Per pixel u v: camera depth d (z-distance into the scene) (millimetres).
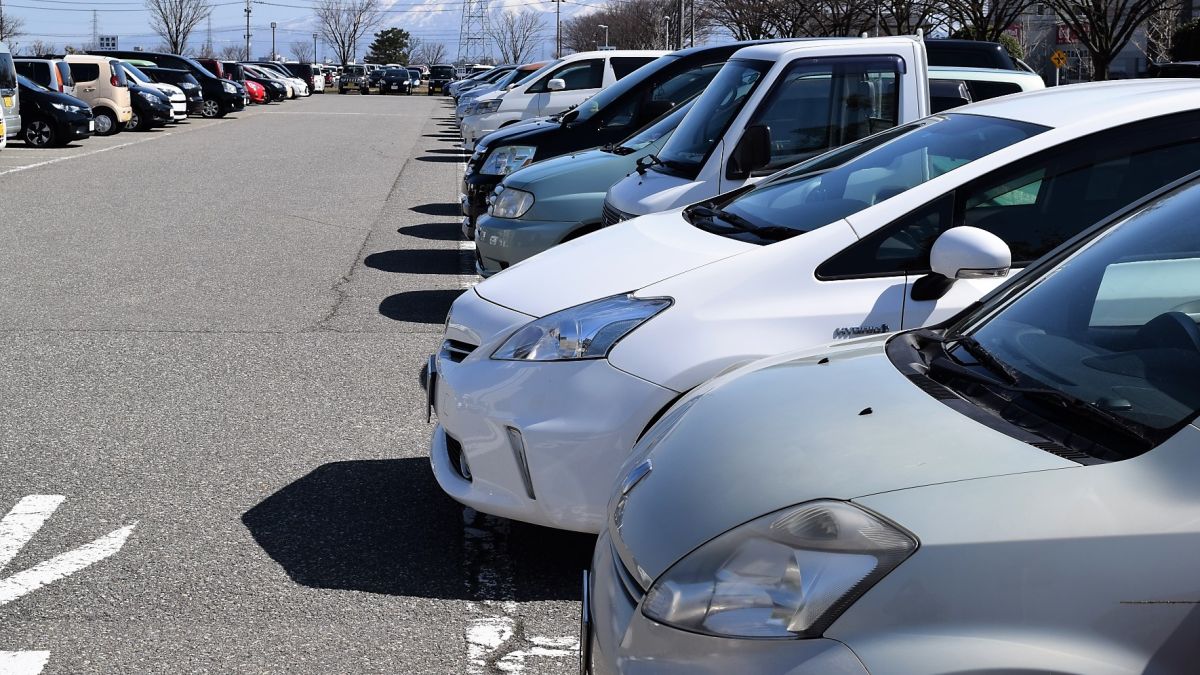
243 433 5520
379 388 6348
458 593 3865
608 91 10227
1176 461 1864
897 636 1794
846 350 2832
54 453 5188
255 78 52031
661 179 6270
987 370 2547
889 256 3871
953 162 4273
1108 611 1740
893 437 2146
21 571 3957
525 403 3789
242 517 4484
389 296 8945
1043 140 4027
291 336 7555
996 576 1795
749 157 5840
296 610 3707
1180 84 4465
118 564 4027
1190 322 2453
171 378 6477
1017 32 41625
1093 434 2076
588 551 4223
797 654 1840
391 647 3479
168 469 5008
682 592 2020
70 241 11422
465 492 4012
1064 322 2674
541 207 7480
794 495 2039
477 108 20375
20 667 3301
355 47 119000
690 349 3678
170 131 29625
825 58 6371
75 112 24297
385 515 4531
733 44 9695
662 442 2553
